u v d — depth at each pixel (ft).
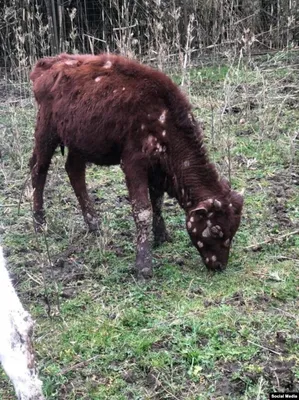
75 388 6.17
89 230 9.47
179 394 6.00
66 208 10.35
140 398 5.97
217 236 7.91
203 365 6.32
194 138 8.09
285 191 10.38
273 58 16.53
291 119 13.29
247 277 7.92
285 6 18.01
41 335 7.01
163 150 8.05
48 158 9.31
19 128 13.47
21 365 4.71
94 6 19.49
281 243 8.77
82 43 18.29
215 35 17.94
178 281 7.96
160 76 8.17
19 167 12.05
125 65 8.32
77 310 7.47
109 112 8.13
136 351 6.57
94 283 8.04
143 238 8.14
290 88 14.79
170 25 17.75
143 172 8.09
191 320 6.99
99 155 8.55
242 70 15.85
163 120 8.00
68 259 8.71
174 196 8.38
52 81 8.86
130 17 18.54
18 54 16.16
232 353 6.44
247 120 13.23
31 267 8.54
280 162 11.50
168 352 6.51
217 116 13.33
